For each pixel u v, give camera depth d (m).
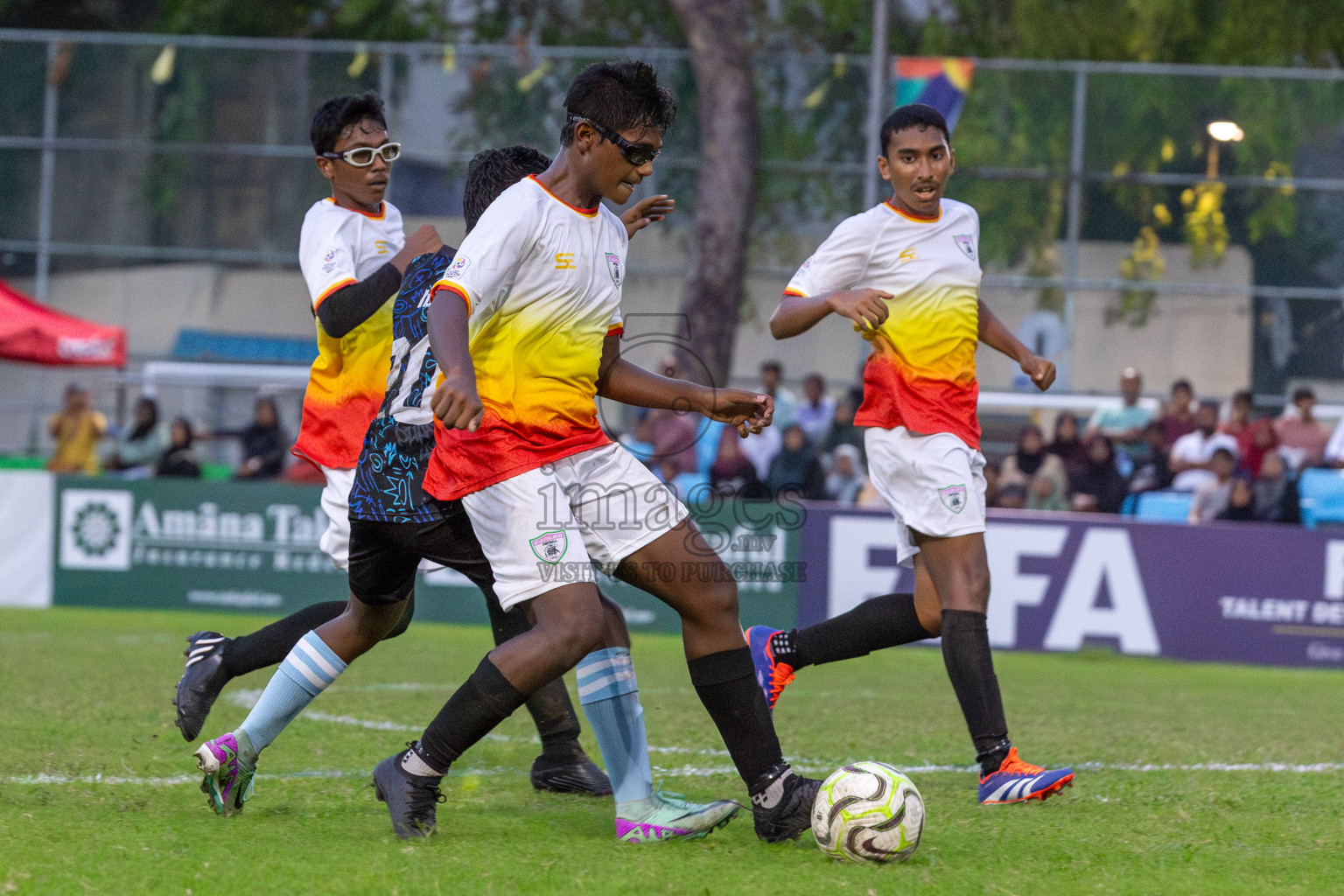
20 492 32.62
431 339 8.66
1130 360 38.19
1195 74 37.59
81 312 41.94
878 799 8.67
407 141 40.66
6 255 41.88
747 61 40.19
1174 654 27.92
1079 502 31.70
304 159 41.28
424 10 55.81
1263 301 37.81
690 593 9.38
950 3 50.44
